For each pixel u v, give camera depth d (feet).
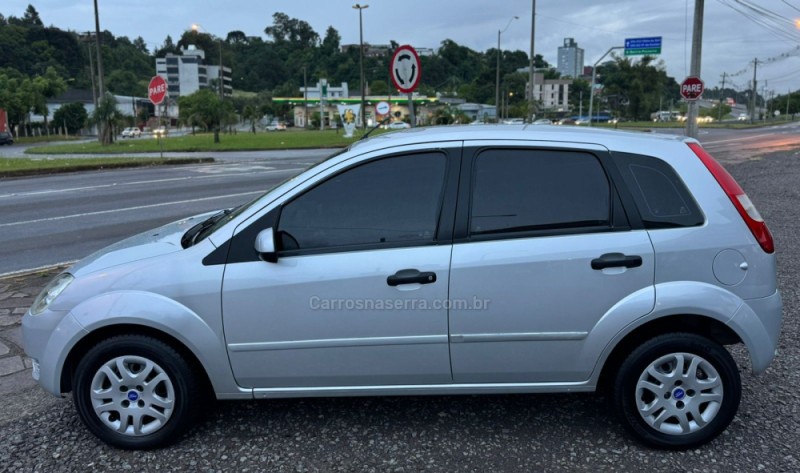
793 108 443.73
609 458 10.63
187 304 10.64
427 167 10.82
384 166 10.86
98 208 37.96
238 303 10.61
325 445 11.16
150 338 10.79
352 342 10.66
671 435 10.73
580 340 10.54
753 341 10.50
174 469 10.48
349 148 11.60
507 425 11.82
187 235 11.96
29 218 34.60
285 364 10.84
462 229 10.53
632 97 299.79
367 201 10.80
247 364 10.85
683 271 10.38
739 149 87.45
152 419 11.14
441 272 10.40
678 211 10.54
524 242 10.42
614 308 10.38
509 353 10.66
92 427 11.01
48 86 257.55
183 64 523.70
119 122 124.47
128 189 47.34
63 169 64.23
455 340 10.60
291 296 10.56
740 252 10.45
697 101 61.21
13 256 25.77
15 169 60.85
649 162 10.69
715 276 10.42
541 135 10.95
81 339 10.82
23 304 19.16
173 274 10.69
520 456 10.73
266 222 10.73
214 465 10.57
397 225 10.69
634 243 10.37
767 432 11.33
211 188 47.47
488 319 10.50
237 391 11.07
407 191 10.77
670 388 10.66
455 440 11.28
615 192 10.55
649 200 10.55
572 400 12.82
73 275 11.29
